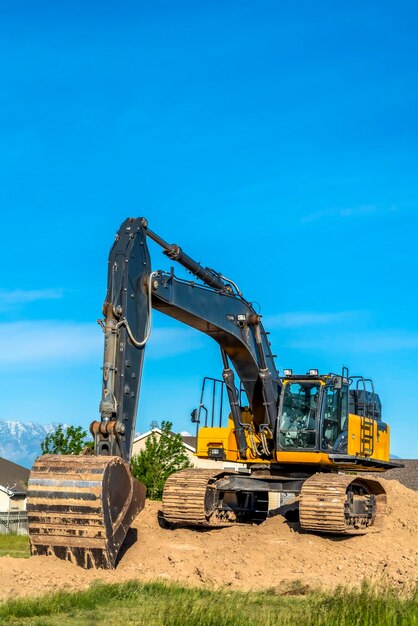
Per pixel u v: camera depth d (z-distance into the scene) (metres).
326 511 18.44
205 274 18.55
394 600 11.41
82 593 12.06
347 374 21.16
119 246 15.73
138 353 15.66
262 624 10.41
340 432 20.69
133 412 15.37
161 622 10.48
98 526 14.10
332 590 13.39
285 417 20.67
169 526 20.08
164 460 36.56
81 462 14.34
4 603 11.39
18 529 42.94
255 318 20.06
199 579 14.59
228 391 20.84
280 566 16.28
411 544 19.45
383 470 23.02
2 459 58.94
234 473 21.27
